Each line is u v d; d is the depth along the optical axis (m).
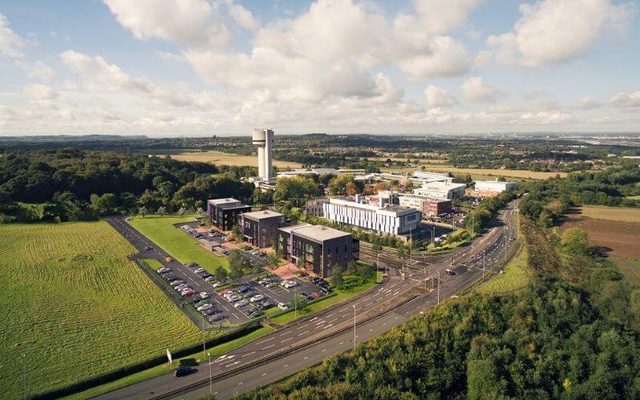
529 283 129.62
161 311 120.38
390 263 164.12
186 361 95.00
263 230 187.25
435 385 91.62
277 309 121.44
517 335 108.06
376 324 111.69
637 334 114.00
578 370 99.19
